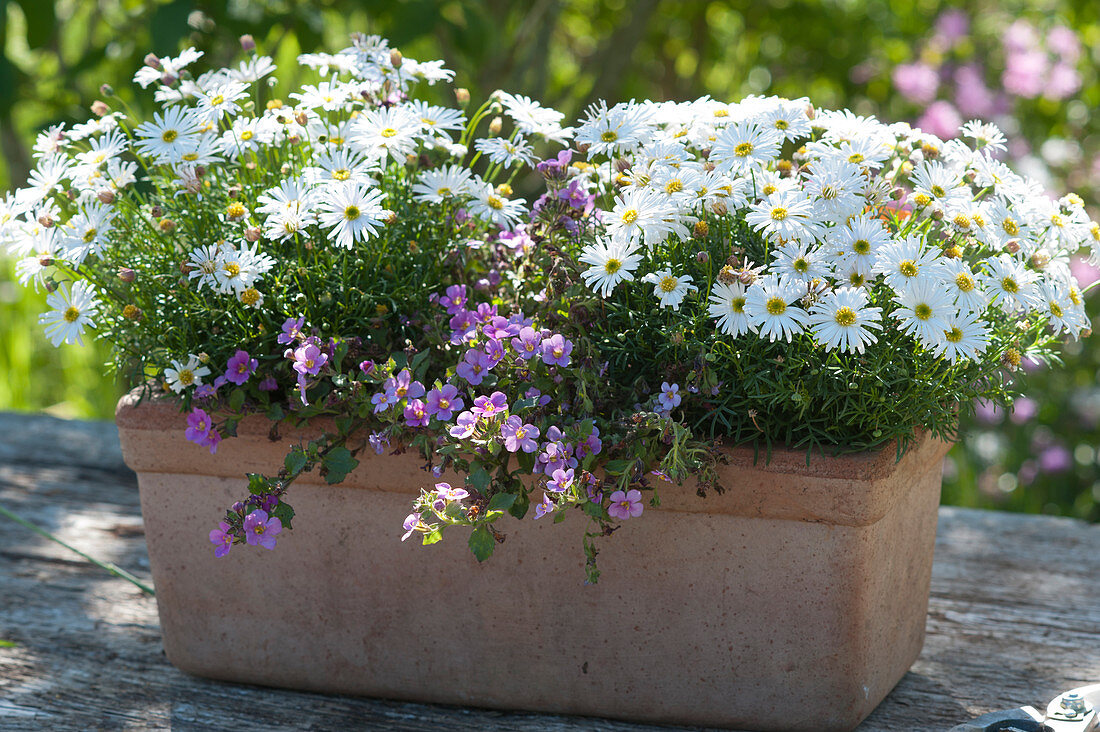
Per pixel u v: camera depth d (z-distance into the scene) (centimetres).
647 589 115
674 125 122
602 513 102
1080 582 157
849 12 416
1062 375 298
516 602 119
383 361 116
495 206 124
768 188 109
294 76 316
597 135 117
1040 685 129
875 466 104
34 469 201
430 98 318
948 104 356
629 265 104
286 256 121
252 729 121
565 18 452
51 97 276
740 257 111
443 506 101
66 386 363
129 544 173
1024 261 110
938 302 98
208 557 125
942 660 136
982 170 115
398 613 122
